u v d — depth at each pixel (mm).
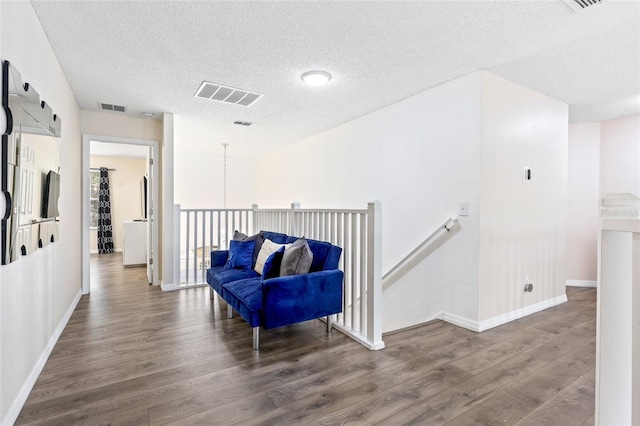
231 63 2738
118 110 4012
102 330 2756
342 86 3223
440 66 2766
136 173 8023
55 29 2213
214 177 7363
